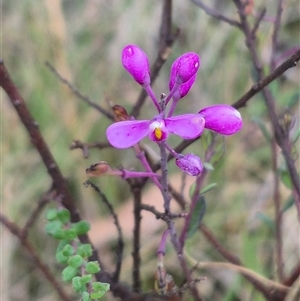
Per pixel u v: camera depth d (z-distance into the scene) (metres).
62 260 0.11
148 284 0.18
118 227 0.13
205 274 0.18
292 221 0.19
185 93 0.09
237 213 0.20
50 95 0.22
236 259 0.14
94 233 0.19
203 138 0.11
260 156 0.21
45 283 0.19
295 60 0.10
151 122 0.09
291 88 0.22
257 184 0.21
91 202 0.20
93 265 0.10
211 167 0.11
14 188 0.21
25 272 0.19
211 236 0.14
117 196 0.20
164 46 0.13
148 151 0.13
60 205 0.12
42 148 0.12
